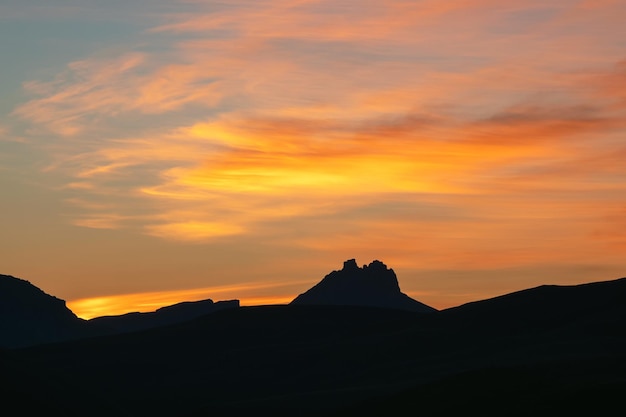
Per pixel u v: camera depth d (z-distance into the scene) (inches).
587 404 4574.3
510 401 5054.1
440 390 5467.5
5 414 5580.7
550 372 5664.4
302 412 6446.9
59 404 5964.6
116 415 6343.5
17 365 6373.0
